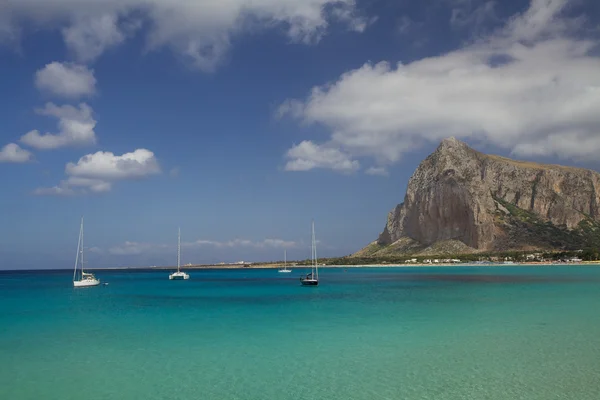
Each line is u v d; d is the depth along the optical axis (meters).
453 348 27.83
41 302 61.50
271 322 39.53
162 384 21.89
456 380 21.67
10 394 20.75
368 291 74.88
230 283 117.56
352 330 34.62
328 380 22.11
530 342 29.05
